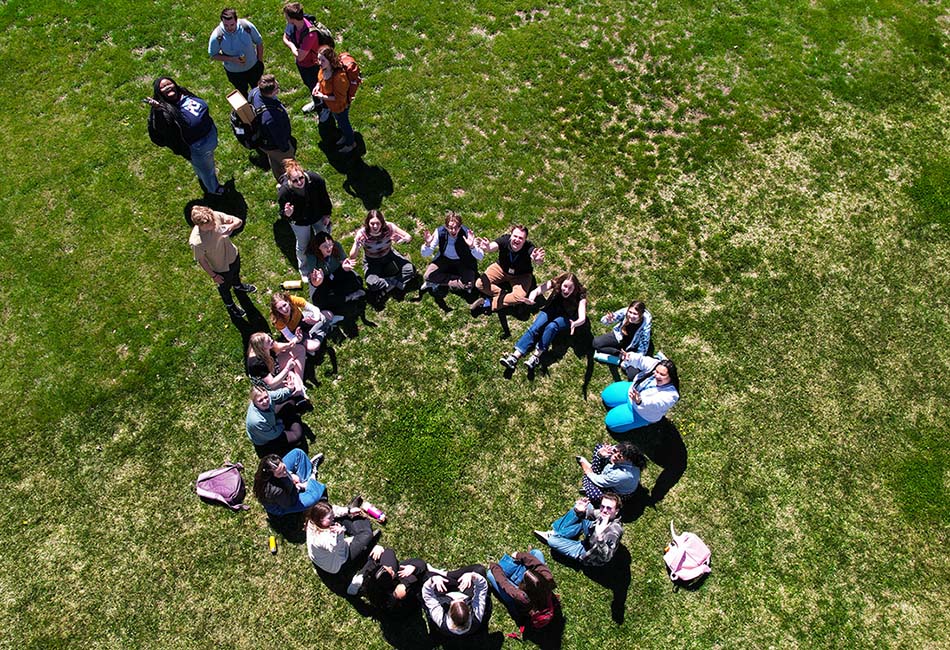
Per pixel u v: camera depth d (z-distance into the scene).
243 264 10.17
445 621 7.66
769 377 9.66
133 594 8.15
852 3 13.26
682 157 11.38
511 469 8.95
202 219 8.46
